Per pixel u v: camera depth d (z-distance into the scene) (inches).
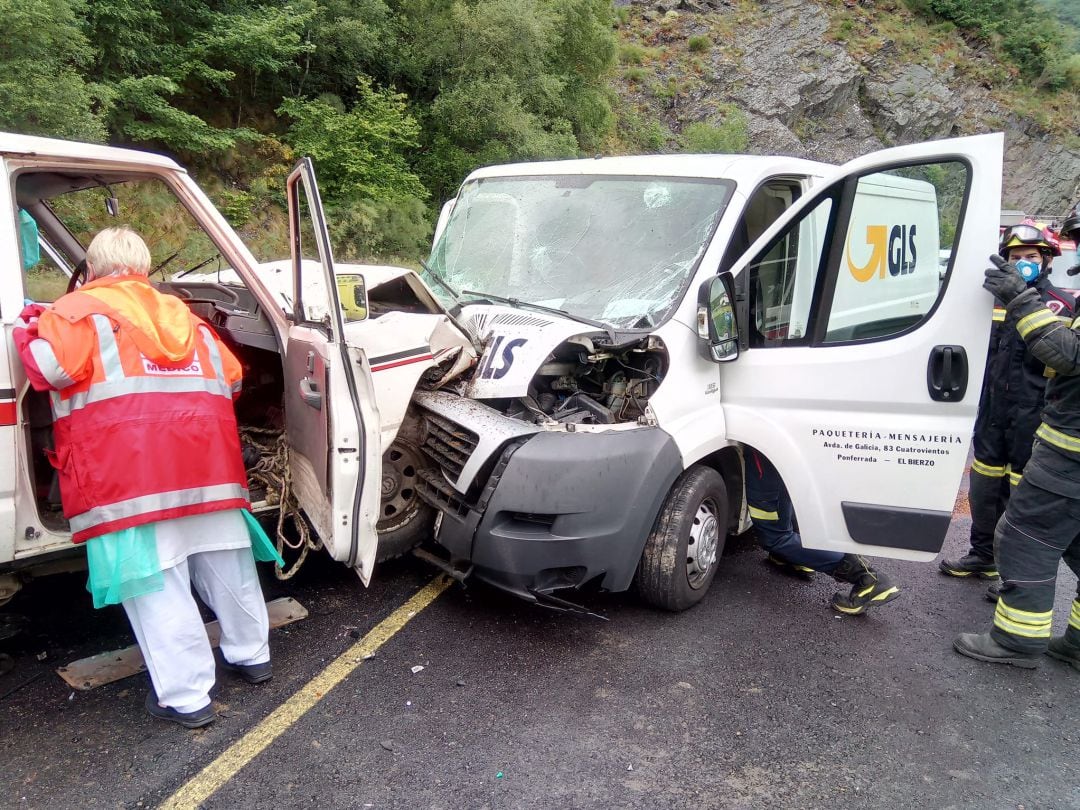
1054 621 158.1
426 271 182.2
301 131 585.3
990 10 1700.3
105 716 112.0
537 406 139.8
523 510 125.0
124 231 109.6
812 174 177.3
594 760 107.9
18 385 103.8
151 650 106.5
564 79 824.9
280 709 115.3
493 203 182.2
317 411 120.0
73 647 129.0
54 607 140.8
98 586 101.4
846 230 141.1
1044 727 122.0
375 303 166.6
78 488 100.5
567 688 124.1
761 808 100.9
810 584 166.7
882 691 128.7
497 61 706.8
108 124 470.0
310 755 105.8
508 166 191.6
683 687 126.0
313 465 123.8
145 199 204.8
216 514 110.6
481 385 137.6
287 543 140.0
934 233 133.3
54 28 383.2
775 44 1387.8
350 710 115.8
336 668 126.1
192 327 110.3
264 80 611.8
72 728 109.0
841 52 1407.5
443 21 682.8
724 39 1384.1
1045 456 132.2
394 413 133.0
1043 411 135.0
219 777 100.7
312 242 538.0
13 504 105.2
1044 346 123.9
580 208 167.3
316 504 123.6
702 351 142.5
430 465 144.5
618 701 121.3
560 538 126.5
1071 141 1614.2
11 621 122.3
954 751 114.6
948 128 1494.8
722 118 1230.9
